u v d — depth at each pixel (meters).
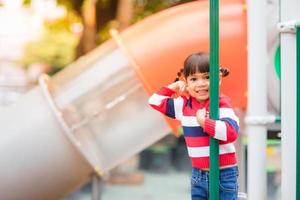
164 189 12.28
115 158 6.11
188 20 5.58
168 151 15.36
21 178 6.08
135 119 5.98
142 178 13.21
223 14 5.37
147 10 14.38
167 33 5.58
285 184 4.24
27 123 6.07
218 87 3.55
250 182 4.64
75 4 14.27
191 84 3.72
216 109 3.55
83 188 11.53
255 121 4.62
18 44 23.39
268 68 5.12
